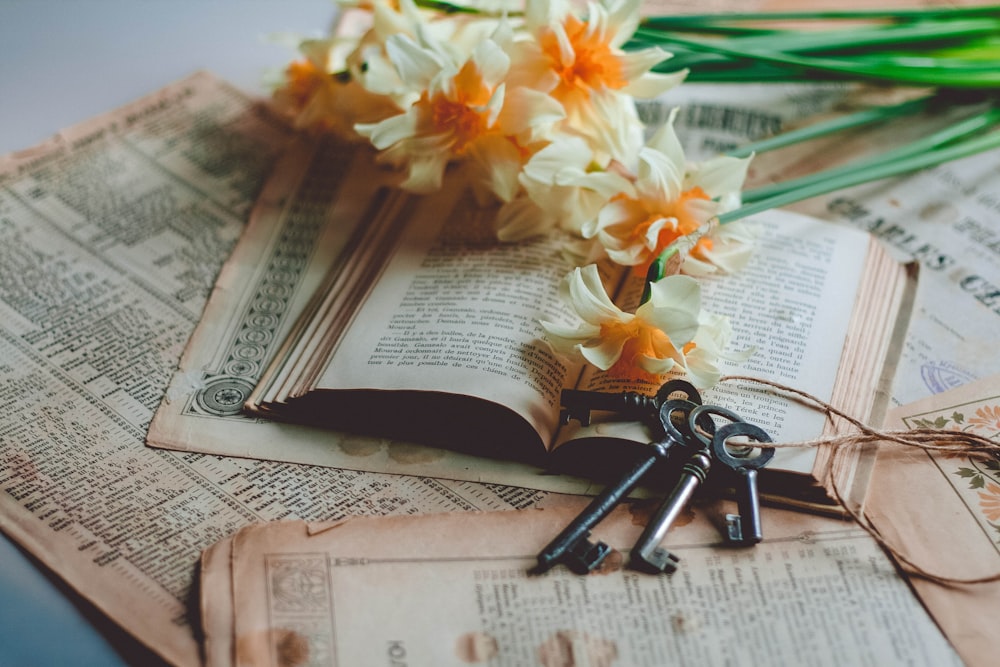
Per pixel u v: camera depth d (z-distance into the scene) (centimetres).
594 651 49
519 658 49
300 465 54
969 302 60
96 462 54
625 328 54
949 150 63
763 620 50
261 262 62
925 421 56
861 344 57
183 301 61
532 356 55
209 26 75
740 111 70
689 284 53
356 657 49
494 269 59
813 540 52
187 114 70
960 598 50
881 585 50
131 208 65
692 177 57
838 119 66
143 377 57
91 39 73
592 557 51
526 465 54
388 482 54
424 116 57
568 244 59
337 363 55
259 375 57
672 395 55
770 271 59
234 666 48
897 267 61
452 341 56
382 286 59
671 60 68
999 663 49
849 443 54
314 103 64
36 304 60
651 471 54
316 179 66
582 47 58
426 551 51
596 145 59
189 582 51
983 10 68
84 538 52
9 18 74
